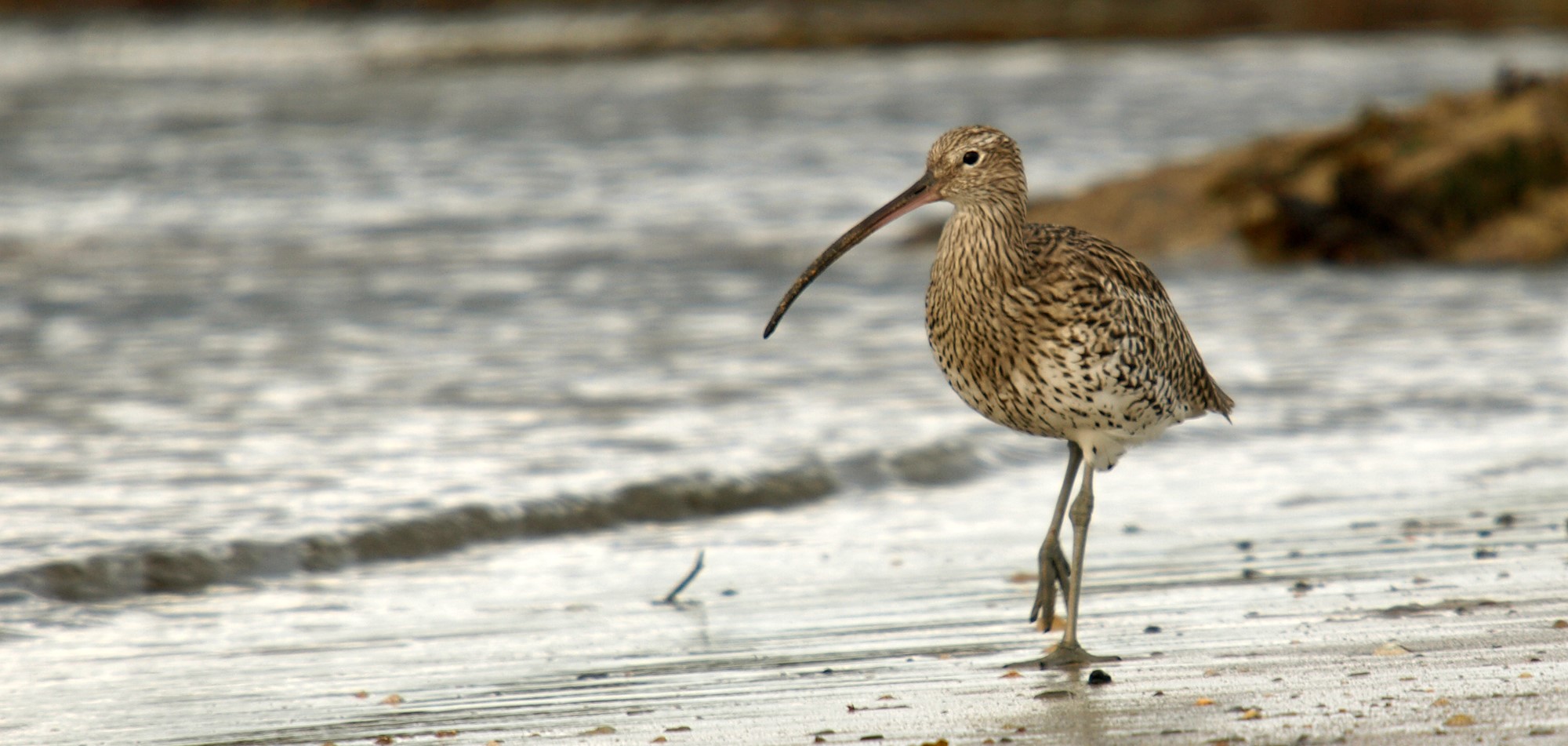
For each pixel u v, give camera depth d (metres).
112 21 93.44
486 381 16.69
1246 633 8.26
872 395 15.88
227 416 15.15
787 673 8.05
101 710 7.87
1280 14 84.44
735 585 10.22
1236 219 26.75
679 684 7.93
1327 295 22.16
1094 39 80.38
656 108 55.53
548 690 7.94
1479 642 7.71
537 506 11.97
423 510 11.73
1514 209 26.31
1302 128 44.12
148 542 10.86
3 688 8.29
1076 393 8.46
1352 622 8.31
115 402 15.77
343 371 17.33
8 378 16.97
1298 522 11.20
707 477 12.73
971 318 8.64
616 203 34.16
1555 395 15.55
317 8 96.69
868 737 6.78
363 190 36.94
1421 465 13.02
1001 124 47.50
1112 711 6.94
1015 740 6.59
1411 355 17.72
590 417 15.02
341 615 9.77
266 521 11.48
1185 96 54.62
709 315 20.84
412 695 7.98
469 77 70.12
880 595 9.77
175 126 52.00
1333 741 6.23
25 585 10.07
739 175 38.34
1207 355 17.89
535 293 22.75
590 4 98.00
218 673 8.53
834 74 68.12
